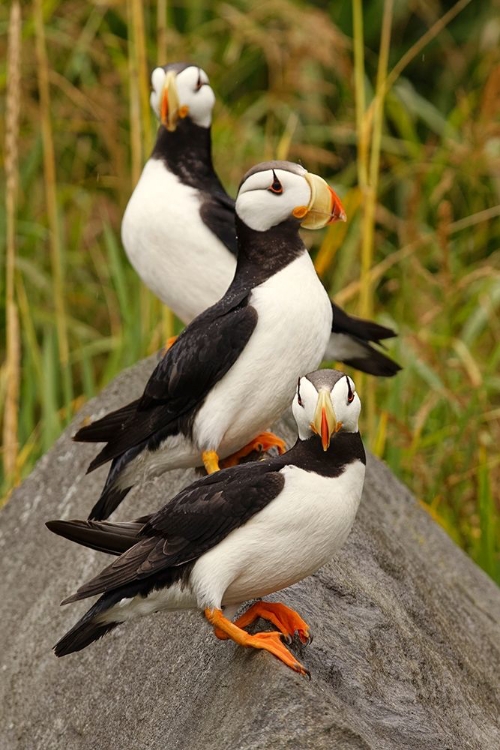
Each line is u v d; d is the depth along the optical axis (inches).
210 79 587.8
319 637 240.8
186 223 348.5
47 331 536.7
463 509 454.6
